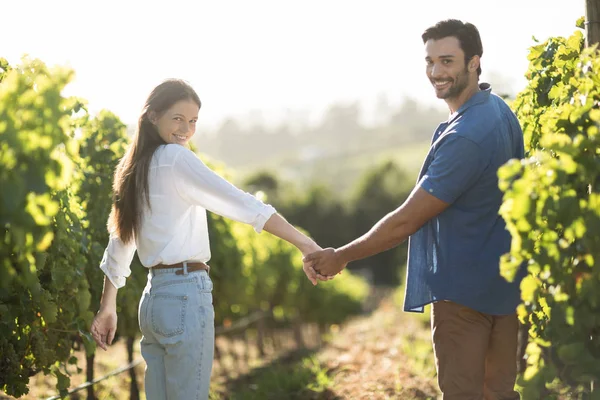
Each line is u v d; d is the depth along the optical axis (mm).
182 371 2748
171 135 2914
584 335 2426
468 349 3029
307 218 28391
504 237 3016
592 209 2256
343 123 133375
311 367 6426
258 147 134125
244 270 8289
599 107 2719
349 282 16625
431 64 3133
